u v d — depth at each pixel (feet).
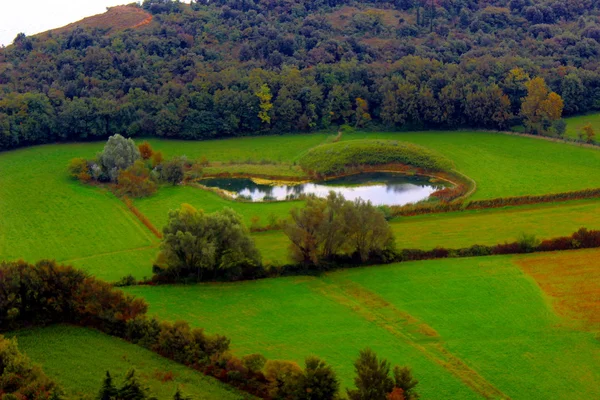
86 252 366.02
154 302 301.63
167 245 319.88
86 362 249.55
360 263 343.05
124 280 321.32
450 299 306.76
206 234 322.34
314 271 334.44
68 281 282.15
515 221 397.19
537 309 297.33
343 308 299.38
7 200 450.71
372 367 217.15
